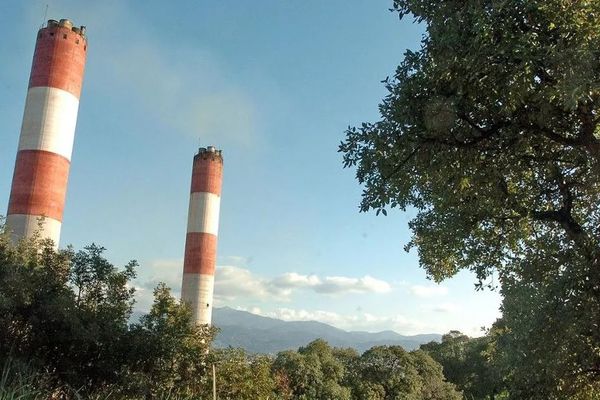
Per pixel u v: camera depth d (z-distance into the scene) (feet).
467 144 28.73
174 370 58.03
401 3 29.40
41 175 108.88
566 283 29.35
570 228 33.37
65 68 115.55
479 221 36.86
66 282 47.11
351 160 30.45
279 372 167.12
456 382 232.12
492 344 39.01
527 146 29.53
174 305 63.82
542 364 29.94
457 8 27.22
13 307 39.34
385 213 29.89
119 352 49.11
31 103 112.78
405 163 29.45
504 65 24.63
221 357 73.72
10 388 30.48
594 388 33.76
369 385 199.52
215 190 175.22
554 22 23.85
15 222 106.22
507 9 24.27
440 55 26.37
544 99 24.97
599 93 24.34
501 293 33.50
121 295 51.16
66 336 42.80
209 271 168.55
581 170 33.27
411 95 28.12
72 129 117.08
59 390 39.78
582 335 30.07
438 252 41.14
